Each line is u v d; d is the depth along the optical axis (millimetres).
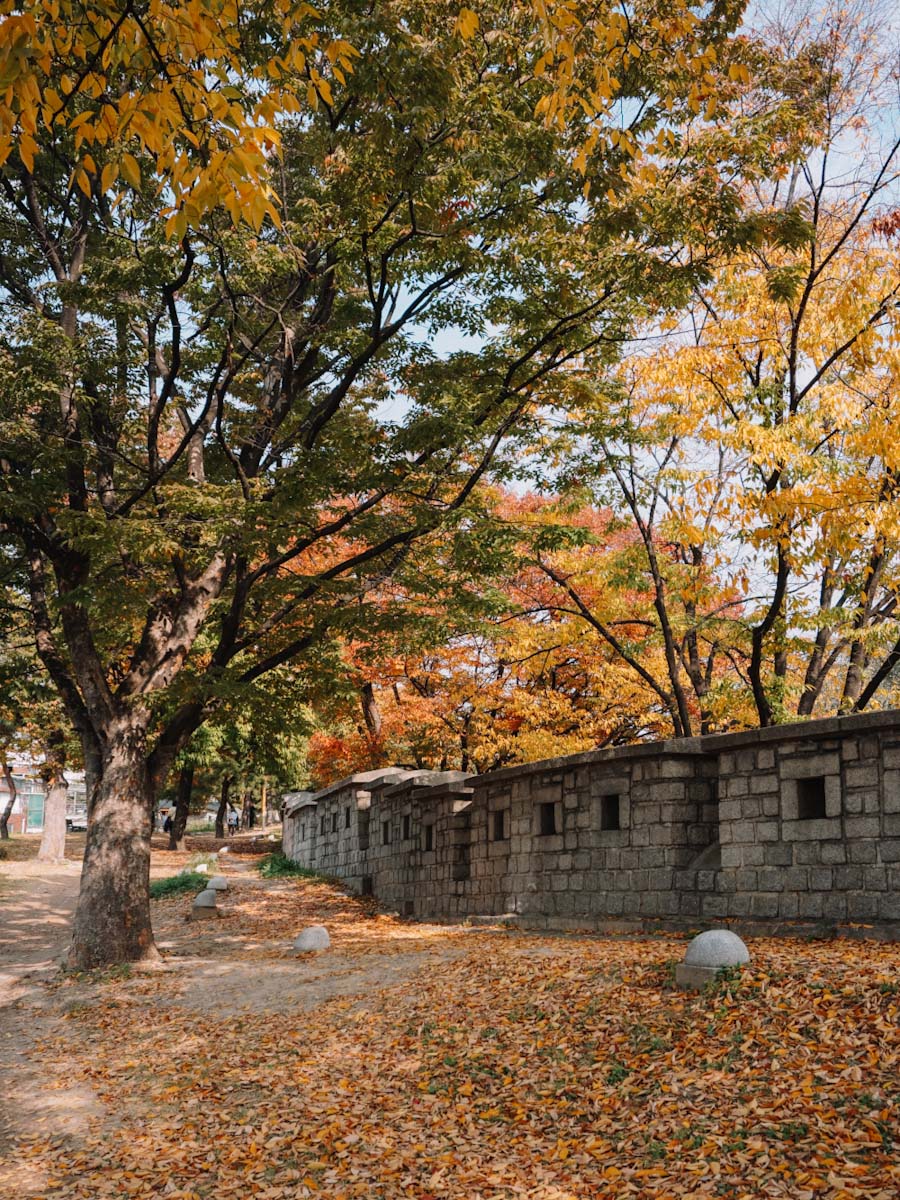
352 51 5016
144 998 13266
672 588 18531
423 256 14219
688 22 8242
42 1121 8523
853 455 16375
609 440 17016
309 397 18719
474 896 19031
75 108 9445
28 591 19375
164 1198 6730
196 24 4633
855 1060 6684
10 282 16516
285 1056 9555
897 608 18234
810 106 13367
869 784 11023
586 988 9688
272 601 17719
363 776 27062
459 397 14391
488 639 25031
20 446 15195
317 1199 6473
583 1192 6031
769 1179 5598
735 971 8719
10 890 28359
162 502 16016
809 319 15617
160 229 13492
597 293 15031
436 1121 7488
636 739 26625
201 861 33000
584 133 9875
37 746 35531
